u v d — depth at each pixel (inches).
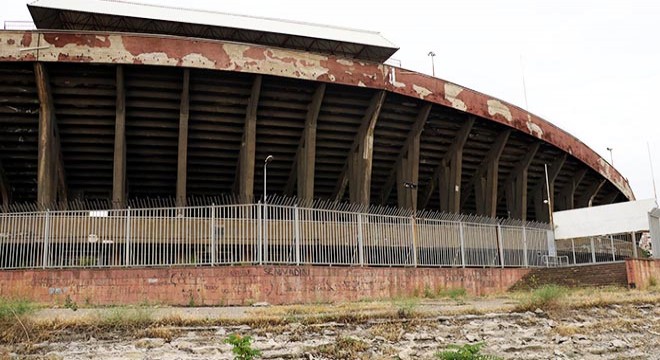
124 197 1267.2
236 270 868.6
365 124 1336.1
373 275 982.4
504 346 666.8
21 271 859.4
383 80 1259.8
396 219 1056.8
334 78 1214.9
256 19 1419.8
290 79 1210.6
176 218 890.1
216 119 1280.8
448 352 525.3
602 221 1385.3
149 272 860.6
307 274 910.4
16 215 886.4
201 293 855.1
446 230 1133.7
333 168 1493.6
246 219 895.7
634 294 962.7
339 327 664.4
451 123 1462.8
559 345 699.4
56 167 1236.5
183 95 1183.6
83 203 1396.4
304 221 934.4
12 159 1327.5
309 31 1419.8
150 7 1353.3
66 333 599.2
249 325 643.5
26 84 1144.2
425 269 1061.1
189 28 1333.7
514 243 1264.8
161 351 568.1
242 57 1151.0
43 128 1156.5
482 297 1033.5
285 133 1352.1
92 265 869.2
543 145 1691.7
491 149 1598.2
